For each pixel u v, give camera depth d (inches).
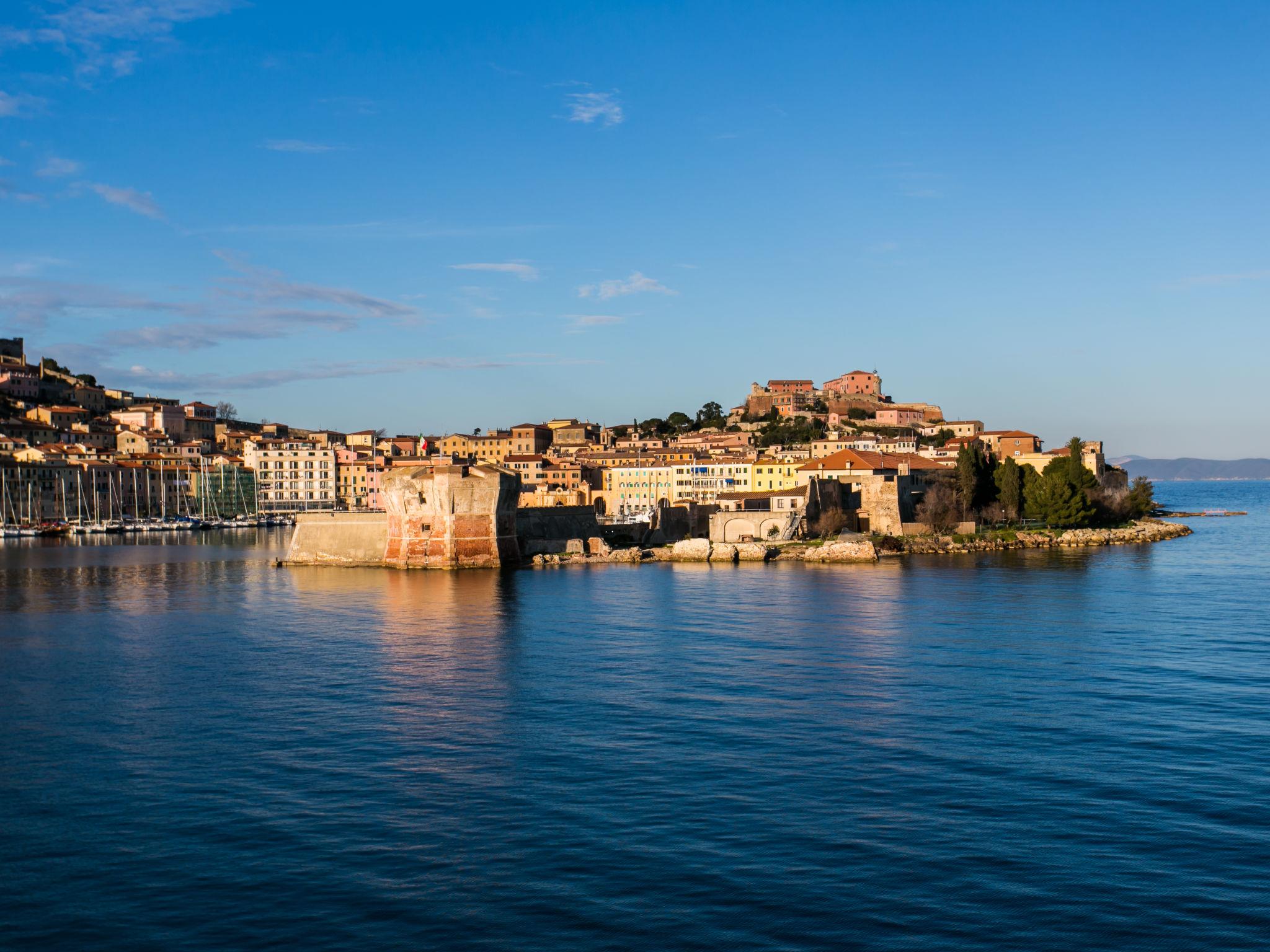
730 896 1664.6
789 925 1573.6
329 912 1628.9
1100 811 1989.4
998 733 2490.2
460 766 2277.3
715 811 2005.4
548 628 3991.1
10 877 1759.4
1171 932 1547.7
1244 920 1577.3
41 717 2709.2
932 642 3607.3
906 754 2332.7
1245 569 5974.4
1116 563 6387.8
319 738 2497.5
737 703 2770.7
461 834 1908.2
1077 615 4183.1
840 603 4584.2
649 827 1932.8
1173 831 1895.9
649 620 4151.1
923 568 6176.2
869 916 1596.9
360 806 2050.9
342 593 5285.4
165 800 2092.8
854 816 1974.7
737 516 7475.4
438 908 1638.8
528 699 2839.6
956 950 1504.7
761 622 4067.4
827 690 2906.0
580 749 2389.3
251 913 1631.4
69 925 1600.6
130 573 6555.1
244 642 3774.6
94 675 3216.0
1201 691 2869.1
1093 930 1555.1
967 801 2041.1
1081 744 2391.7
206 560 7524.6
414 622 4207.7
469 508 6481.3
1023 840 1857.8
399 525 6569.9
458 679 3093.0
